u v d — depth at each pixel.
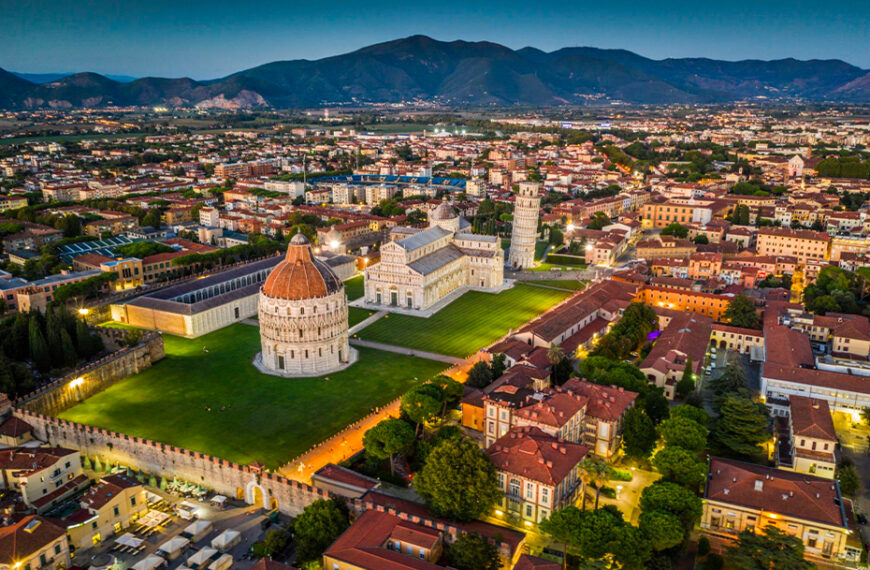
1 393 158.75
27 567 107.06
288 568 103.94
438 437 141.25
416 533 108.06
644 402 153.25
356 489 125.81
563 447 123.69
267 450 148.50
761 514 116.25
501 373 178.12
